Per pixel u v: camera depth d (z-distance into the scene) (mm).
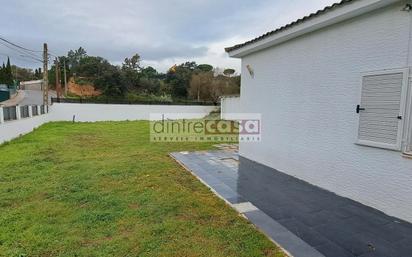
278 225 3271
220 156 7539
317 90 4746
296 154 5363
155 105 21812
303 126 5137
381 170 3656
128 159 7121
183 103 23266
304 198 4227
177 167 6277
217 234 3031
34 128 13742
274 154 6094
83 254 2639
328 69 4480
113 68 32188
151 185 4855
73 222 3371
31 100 30188
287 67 5520
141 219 3434
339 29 4230
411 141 3318
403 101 3326
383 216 3531
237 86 25047
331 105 4453
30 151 8109
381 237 2977
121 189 4629
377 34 3625
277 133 5957
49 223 3352
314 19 4316
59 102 19734
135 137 11695
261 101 6504
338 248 2746
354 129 4031
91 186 4809
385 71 3518
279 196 4324
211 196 4309
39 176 5484
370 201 3832
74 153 7980
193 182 5102
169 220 3393
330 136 4496
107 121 19969
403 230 3137
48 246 2799
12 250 2721
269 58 6109
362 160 3934
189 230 3127
